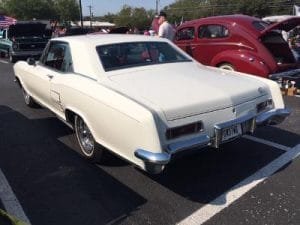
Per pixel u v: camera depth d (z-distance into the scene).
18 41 16.39
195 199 4.01
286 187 4.21
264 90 4.62
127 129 3.79
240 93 4.30
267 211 3.76
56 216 3.76
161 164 3.59
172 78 4.55
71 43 5.23
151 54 5.16
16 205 3.95
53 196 4.12
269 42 8.78
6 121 6.78
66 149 5.39
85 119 4.52
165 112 3.70
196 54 9.73
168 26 10.21
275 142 5.51
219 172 4.59
